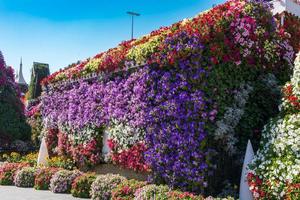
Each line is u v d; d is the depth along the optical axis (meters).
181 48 8.88
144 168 10.13
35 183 12.66
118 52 12.17
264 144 8.25
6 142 22.02
